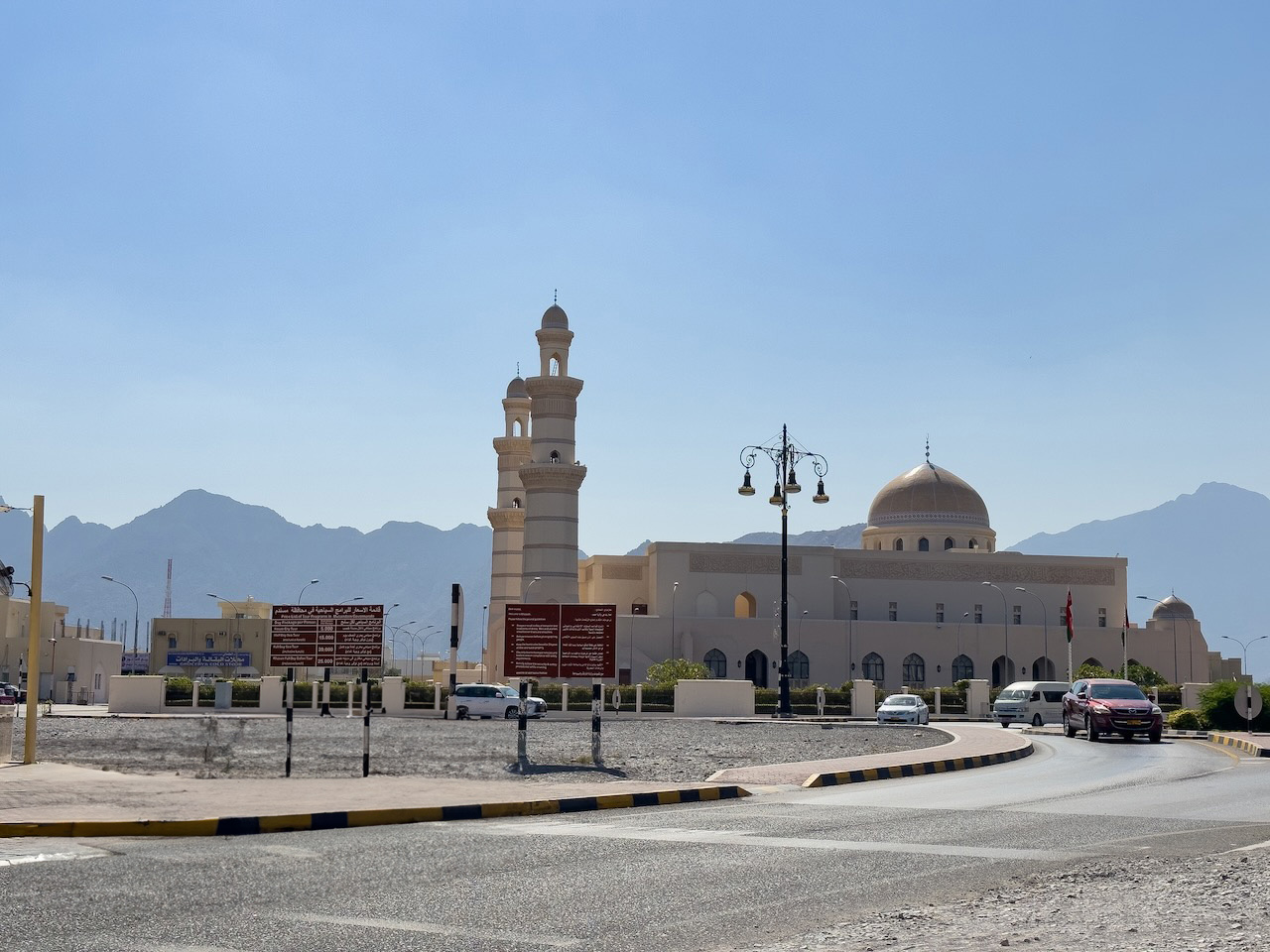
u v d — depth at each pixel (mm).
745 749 35812
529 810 18734
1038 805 19938
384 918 10578
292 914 10703
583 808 19328
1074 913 10375
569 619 29078
